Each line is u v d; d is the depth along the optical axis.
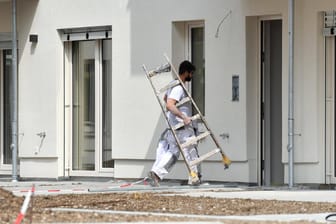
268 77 32.44
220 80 32.53
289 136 30.36
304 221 19.53
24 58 37.81
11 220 19.78
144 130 34.56
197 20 33.41
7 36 38.59
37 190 30.03
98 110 36.56
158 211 21.81
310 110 30.73
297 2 30.91
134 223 19.03
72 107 37.28
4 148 39.62
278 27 32.41
